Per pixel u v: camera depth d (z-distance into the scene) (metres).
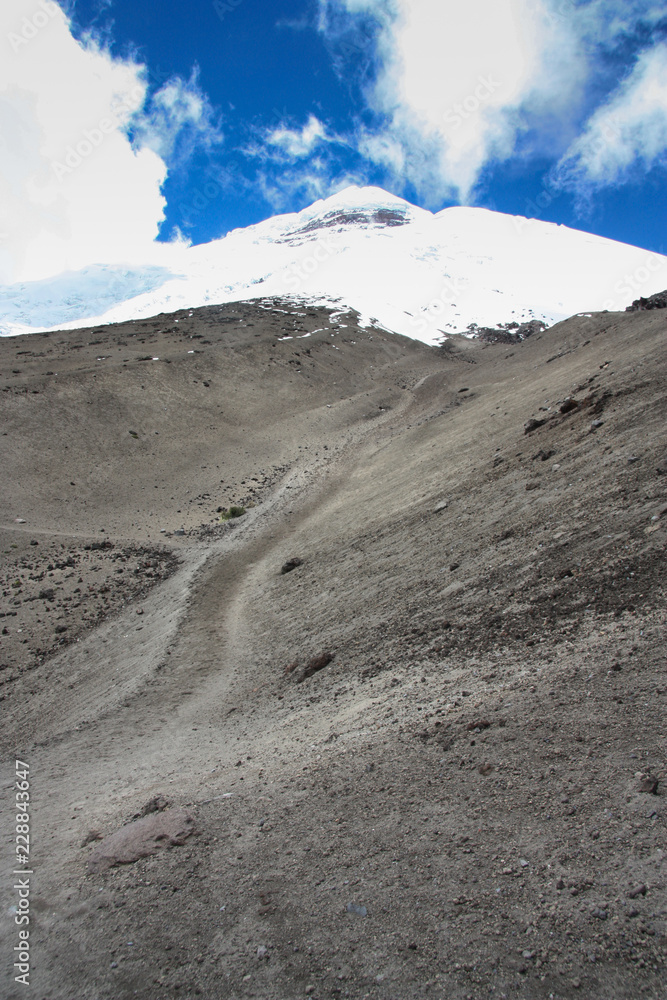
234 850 5.66
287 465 41.19
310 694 10.45
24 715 14.12
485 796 5.34
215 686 12.74
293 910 4.65
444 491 20.70
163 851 5.91
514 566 11.58
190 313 82.56
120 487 34.91
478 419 31.98
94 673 15.62
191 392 50.12
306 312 91.62
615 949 3.54
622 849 4.24
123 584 22.75
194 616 17.69
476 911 4.15
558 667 7.26
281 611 16.50
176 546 26.72
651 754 5.05
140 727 11.33
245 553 24.19
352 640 12.16
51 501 31.66
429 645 10.20
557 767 5.37
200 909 4.92
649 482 11.56
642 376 18.25
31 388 42.06
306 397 57.34
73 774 9.69
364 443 42.78
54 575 23.28
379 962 3.97
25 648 18.31
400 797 5.75
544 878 4.23
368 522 21.81
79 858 6.27
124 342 62.09
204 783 7.56
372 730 7.57
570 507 12.89
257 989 4.01
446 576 13.16
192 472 38.56
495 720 6.52
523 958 3.68
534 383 34.50
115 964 4.51
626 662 6.61
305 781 6.68
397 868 4.80
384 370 70.62
